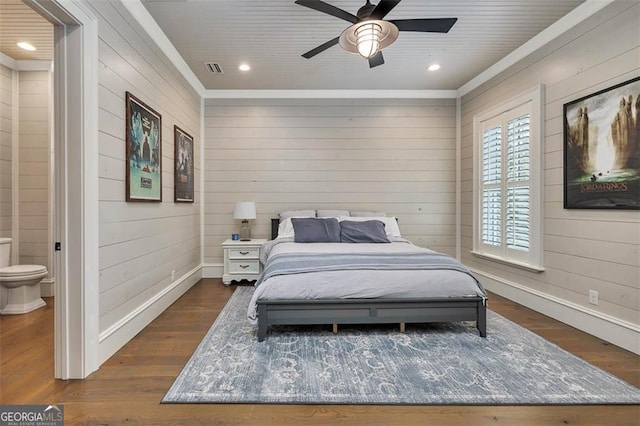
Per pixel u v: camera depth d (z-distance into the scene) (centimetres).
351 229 386
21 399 168
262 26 289
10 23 280
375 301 244
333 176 459
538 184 305
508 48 332
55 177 189
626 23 226
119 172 229
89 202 192
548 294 298
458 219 461
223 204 456
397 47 329
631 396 173
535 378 190
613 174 235
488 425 152
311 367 202
